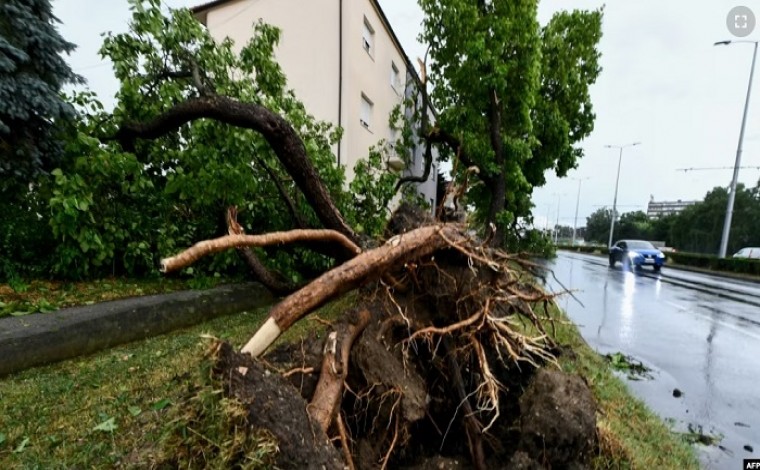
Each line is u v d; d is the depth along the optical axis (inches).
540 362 90.5
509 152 303.1
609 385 118.8
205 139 152.6
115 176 151.4
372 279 67.7
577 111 409.7
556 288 354.0
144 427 68.6
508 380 82.7
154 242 177.2
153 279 173.5
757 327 222.8
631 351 175.3
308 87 313.9
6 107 118.6
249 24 325.1
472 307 81.3
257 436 38.2
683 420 111.9
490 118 303.3
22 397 81.3
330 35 311.9
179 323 137.5
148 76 166.6
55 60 134.2
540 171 403.9
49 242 149.9
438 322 83.7
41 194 138.5
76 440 66.2
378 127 393.1
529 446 61.8
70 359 103.6
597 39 386.0
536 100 331.0
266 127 120.5
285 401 42.5
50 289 138.6
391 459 64.8
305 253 201.2
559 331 166.1
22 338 94.2
